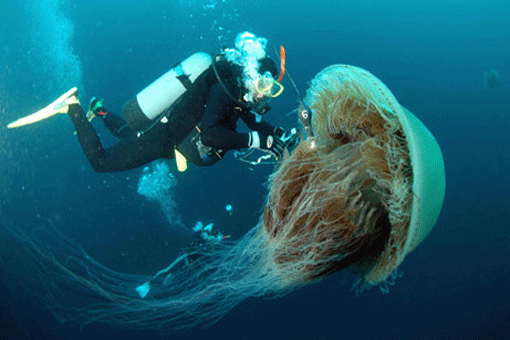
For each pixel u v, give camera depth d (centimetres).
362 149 266
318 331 648
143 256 650
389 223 267
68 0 1131
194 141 354
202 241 559
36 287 593
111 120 471
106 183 745
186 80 349
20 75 898
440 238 838
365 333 657
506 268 788
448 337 679
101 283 586
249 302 663
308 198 269
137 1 1216
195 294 458
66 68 947
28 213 680
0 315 570
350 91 286
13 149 757
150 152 370
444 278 766
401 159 248
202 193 746
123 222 698
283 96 998
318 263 281
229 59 315
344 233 262
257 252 322
